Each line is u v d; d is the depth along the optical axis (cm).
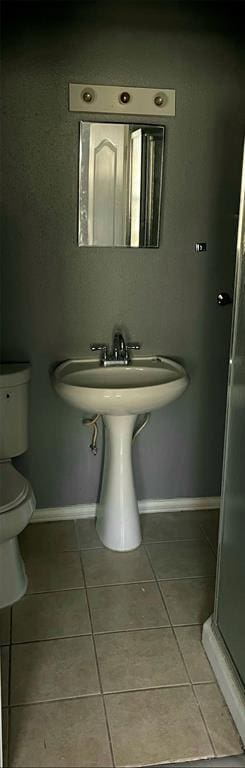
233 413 169
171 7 221
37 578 230
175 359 262
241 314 159
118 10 219
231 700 169
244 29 229
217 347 264
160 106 230
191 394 268
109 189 235
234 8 226
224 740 163
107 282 245
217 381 269
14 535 203
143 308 252
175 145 236
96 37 220
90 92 224
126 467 246
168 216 243
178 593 223
